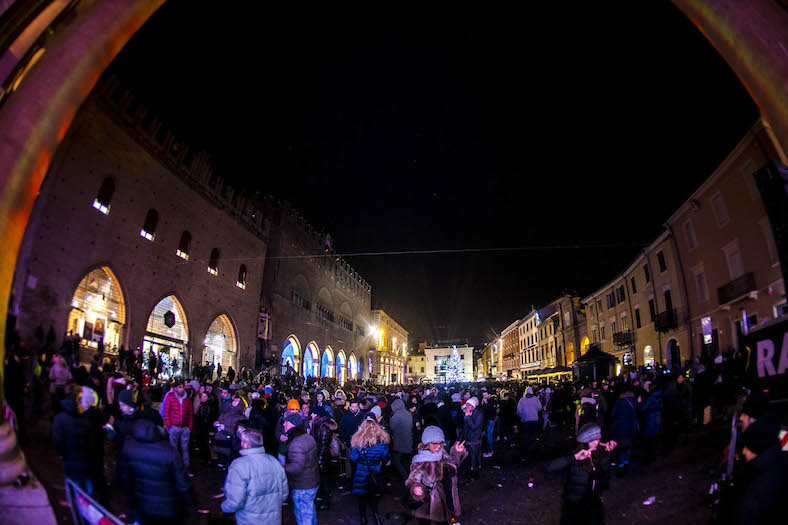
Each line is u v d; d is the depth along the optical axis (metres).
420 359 126.62
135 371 17.59
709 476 8.03
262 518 4.44
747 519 3.20
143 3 5.02
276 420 11.98
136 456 4.18
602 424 13.44
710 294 22.70
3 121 4.24
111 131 21.95
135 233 23.72
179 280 27.41
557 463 4.60
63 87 4.51
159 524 4.12
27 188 4.32
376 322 81.50
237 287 34.50
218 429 10.55
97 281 21.39
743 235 19.73
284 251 43.22
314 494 5.90
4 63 4.82
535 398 13.64
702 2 4.49
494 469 11.58
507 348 92.75
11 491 4.03
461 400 15.43
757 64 4.12
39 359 14.01
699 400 14.04
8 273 4.24
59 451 5.06
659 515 6.67
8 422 4.45
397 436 9.55
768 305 18.11
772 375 5.40
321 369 53.75
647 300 31.03
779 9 4.06
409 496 4.99
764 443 3.70
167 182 26.47
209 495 8.70
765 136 17.31
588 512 4.39
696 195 23.27
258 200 42.97
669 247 27.02
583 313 47.66
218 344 32.62
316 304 51.69
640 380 16.59
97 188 21.19
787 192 4.72
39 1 4.75
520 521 7.23
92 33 4.68
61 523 4.18
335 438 8.54
